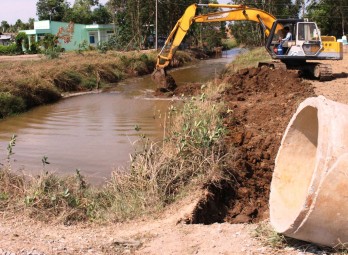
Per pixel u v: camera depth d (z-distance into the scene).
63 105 20.67
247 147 10.41
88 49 48.00
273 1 63.00
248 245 5.40
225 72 31.86
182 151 8.74
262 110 13.59
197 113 11.31
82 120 16.59
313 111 5.59
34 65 27.42
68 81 25.55
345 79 20.91
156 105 19.19
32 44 54.78
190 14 22.19
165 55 27.36
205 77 31.30
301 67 21.83
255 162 9.84
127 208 7.56
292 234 5.02
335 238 4.86
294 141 6.00
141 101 20.64
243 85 18.97
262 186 9.20
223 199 8.56
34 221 7.00
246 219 8.05
